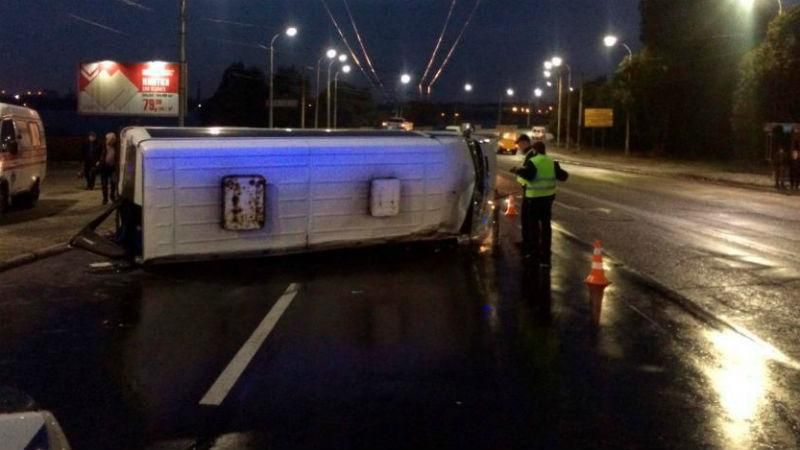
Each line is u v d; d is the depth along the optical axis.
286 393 7.54
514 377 8.08
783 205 27.61
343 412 7.03
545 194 14.73
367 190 15.16
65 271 14.06
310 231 14.74
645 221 21.95
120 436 6.45
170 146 13.62
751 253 16.27
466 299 11.81
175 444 6.29
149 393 7.54
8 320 10.52
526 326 10.20
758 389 7.78
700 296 12.05
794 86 46.25
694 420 6.90
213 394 7.50
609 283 12.98
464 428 6.66
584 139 92.25
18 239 17.03
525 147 15.17
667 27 63.69
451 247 16.64
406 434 6.52
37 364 8.52
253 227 14.16
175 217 13.70
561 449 6.24
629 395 7.55
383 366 8.43
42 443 3.88
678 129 67.31
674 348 9.22
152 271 13.99
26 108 23.81
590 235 19.00
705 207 26.34
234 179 13.93
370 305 11.41
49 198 25.92
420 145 15.63
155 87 35.19
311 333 9.81
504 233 19.30
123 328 10.09
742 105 50.03
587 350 9.11
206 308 11.20
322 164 14.70
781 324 10.38
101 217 14.34
